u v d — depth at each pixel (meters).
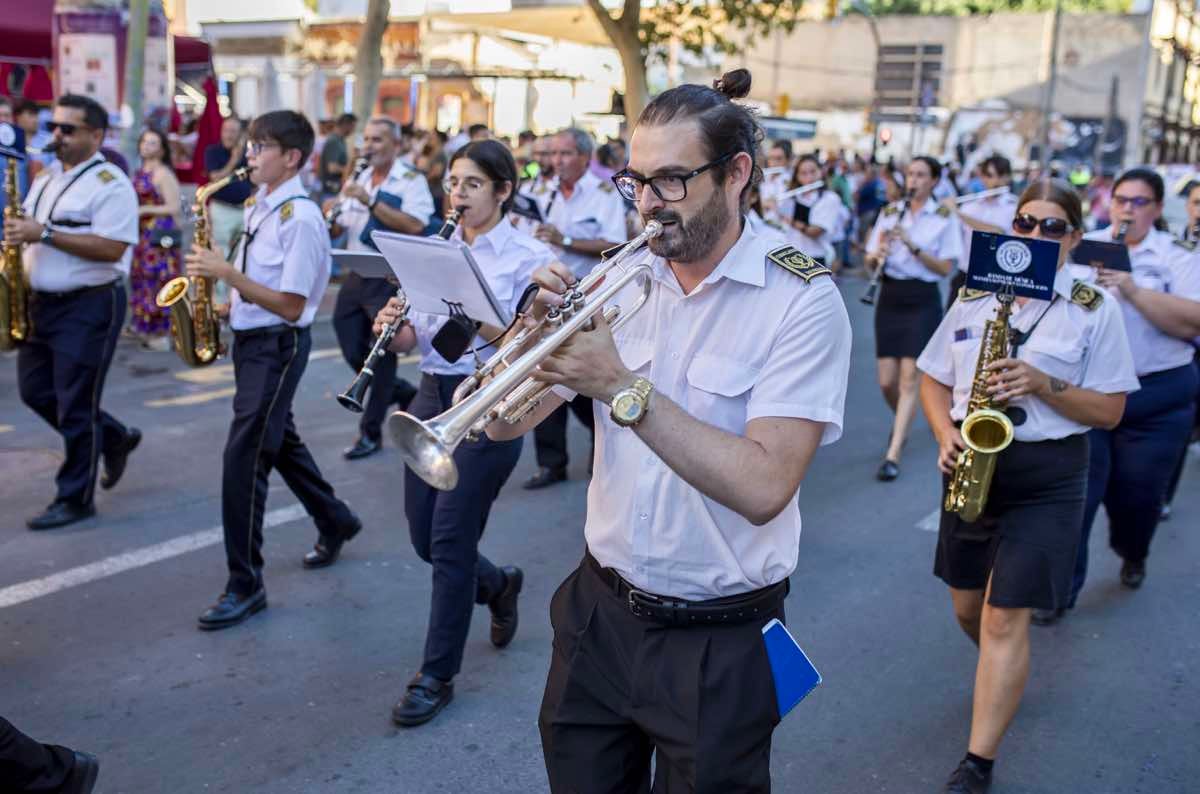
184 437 6.85
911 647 4.40
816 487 6.45
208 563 4.97
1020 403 3.30
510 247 3.92
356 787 3.35
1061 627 4.69
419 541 3.84
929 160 6.76
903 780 3.49
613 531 2.21
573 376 1.91
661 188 2.00
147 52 11.74
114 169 5.10
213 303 5.15
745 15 15.84
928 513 6.02
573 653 2.28
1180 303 4.50
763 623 2.18
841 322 2.08
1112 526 5.03
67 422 5.24
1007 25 42.31
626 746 2.28
